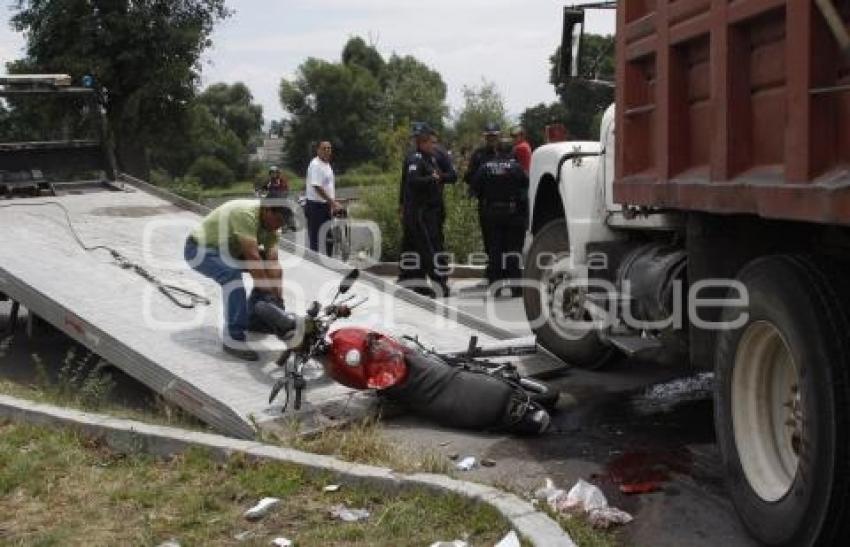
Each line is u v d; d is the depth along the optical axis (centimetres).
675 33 475
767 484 424
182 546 412
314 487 473
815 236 424
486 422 596
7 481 491
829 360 378
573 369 780
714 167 438
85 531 432
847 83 342
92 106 1212
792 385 421
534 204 824
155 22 2641
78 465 518
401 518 425
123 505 461
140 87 2648
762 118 403
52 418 580
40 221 1012
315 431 570
